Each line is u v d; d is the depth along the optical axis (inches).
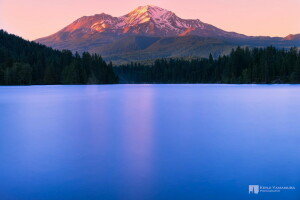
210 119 1670.8
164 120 1636.3
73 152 911.0
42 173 713.0
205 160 812.0
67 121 1614.2
